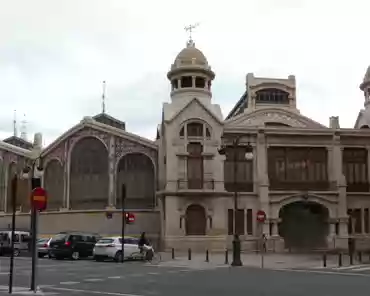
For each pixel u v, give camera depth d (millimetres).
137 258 32500
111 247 31250
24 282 18281
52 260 33062
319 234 45562
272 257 35562
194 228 42406
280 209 44469
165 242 41438
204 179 42688
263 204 43375
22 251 38094
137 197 45938
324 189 45031
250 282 18625
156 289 16250
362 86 52688
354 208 45625
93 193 46312
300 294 15102
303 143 45312
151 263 29484
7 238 37938
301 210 46406
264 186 43688
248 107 52281
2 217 51844
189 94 45750
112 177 45688
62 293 15094
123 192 32062
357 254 39625
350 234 45000
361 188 46188
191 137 43062
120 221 44969
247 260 32500
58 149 48312
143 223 45250
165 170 43125
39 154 47344
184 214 41906
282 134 44906
